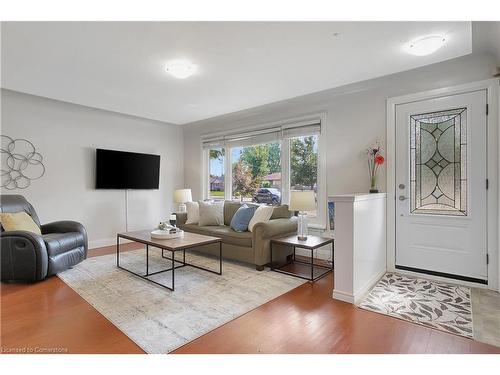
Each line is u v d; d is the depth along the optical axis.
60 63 2.85
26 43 2.43
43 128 4.21
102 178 4.76
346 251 2.57
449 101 3.00
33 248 2.96
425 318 2.23
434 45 2.42
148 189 5.43
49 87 3.58
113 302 2.54
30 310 2.38
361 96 3.62
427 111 3.13
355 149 3.68
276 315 2.30
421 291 2.77
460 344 1.88
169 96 3.93
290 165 4.42
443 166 3.06
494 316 2.25
